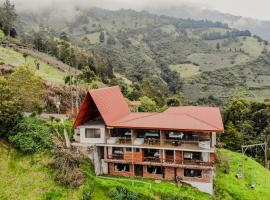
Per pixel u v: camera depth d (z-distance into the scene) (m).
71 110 68.50
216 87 172.12
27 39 141.50
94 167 50.28
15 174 45.03
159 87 149.50
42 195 42.62
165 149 48.50
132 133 49.56
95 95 50.03
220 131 44.84
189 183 48.03
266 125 94.69
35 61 89.56
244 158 66.81
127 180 48.56
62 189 43.84
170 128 46.41
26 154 47.88
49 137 50.28
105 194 44.50
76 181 44.62
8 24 128.00
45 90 67.81
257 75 182.38
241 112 101.38
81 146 50.84
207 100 144.88
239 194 47.91
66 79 77.94
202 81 183.00
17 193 42.44
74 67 119.69
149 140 49.31
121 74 171.62
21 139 48.38
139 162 49.44
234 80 177.75
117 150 52.09
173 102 111.38
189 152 48.97
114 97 55.47
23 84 56.38
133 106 86.62
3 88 52.09
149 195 44.03
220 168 57.00
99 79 115.31
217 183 50.44
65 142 51.25
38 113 57.72
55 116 59.00
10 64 77.88
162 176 49.72
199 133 50.22
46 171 45.81
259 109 102.06
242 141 82.50
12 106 50.44
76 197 43.06
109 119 50.06
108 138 51.25
